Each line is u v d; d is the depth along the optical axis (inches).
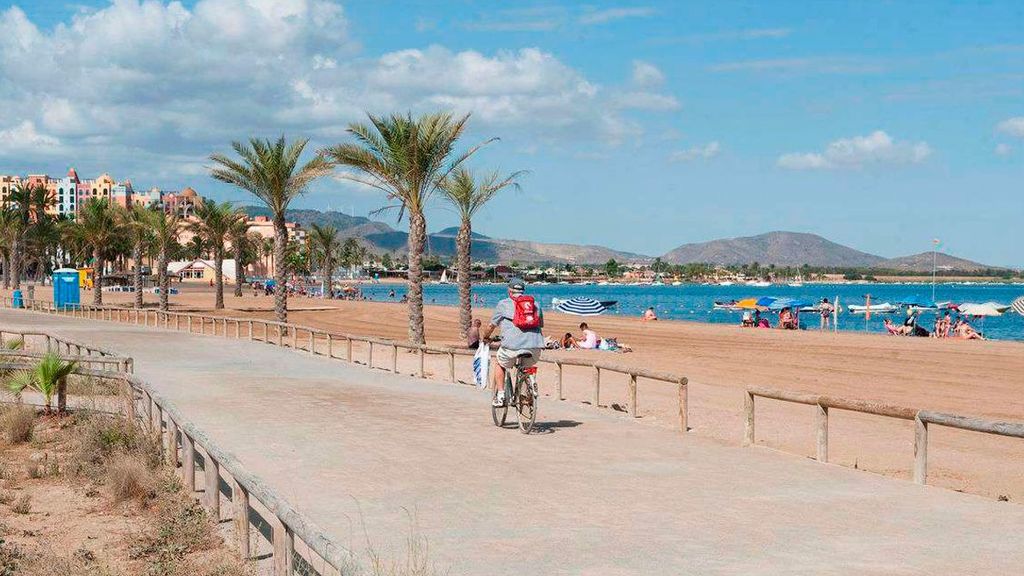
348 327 1940.2
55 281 2372.0
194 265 5876.0
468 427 526.6
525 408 505.0
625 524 300.4
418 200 1280.8
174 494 378.9
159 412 467.5
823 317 2345.0
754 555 262.7
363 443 468.4
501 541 279.7
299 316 2298.2
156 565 283.9
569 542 278.1
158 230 2320.4
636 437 491.2
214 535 313.3
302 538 221.8
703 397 761.0
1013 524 300.2
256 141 1614.2
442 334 1740.9
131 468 398.6
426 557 261.3
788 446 530.0
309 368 935.0
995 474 460.4
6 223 3634.4
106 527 350.3
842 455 510.0
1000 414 698.8
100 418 539.8
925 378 956.6
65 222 3722.9
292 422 543.5
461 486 362.0
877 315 3627.0
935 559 258.1
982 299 6535.4
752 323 2167.8
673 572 246.4
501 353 510.9
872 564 253.0
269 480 375.2
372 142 1262.3
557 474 387.2
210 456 333.1
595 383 626.2
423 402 650.8
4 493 407.2
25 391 723.4
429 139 1243.8
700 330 1845.5
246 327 1859.0
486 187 1408.7
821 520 305.7
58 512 376.8
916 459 374.3
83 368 690.2
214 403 635.5
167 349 1167.0
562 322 2160.4
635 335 1696.6
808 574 243.4
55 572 284.5
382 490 355.3
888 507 325.1
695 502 332.8
